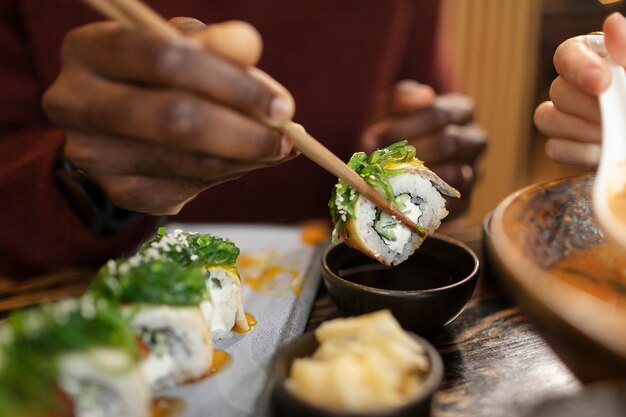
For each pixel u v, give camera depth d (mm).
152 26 256
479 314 364
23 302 398
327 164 316
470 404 285
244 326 358
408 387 268
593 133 417
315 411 248
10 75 575
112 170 332
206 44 268
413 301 318
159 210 372
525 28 1117
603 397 229
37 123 576
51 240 500
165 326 296
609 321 236
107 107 282
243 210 744
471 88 1153
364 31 704
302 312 370
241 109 274
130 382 248
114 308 272
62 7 587
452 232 477
